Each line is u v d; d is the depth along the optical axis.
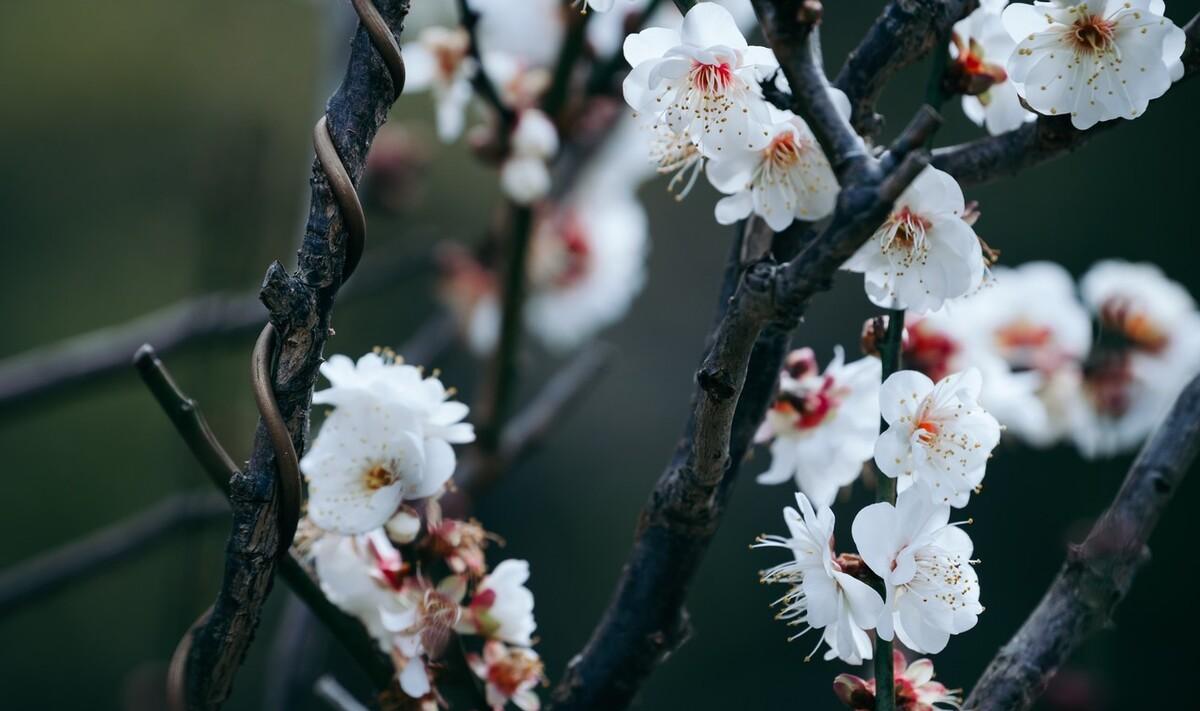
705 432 0.54
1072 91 0.56
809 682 2.03
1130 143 2.02
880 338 0.57
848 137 0.52
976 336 0.70
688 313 2.24
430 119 2.14
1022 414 0.72
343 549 0.58
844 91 0.56
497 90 0.78
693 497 0.56
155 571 2.15
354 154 0.54
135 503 2.25
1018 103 0.57
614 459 2.25
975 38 0.57
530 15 0.83
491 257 1.00
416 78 0.79
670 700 2.03
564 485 2.24
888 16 0.56
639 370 2.24
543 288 1.04
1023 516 1.83
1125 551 0.58
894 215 0.55
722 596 2.05
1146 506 0.58
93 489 2.25
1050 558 1.81
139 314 2.37
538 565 2.21
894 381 0.55
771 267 0.52
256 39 2.29
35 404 0.82
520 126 0.79
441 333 1.02
